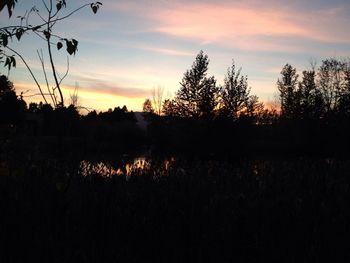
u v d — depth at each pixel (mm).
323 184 6969
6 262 3625
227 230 4789
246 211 5203
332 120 37062
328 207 5598
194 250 4547
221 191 6273
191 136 27688
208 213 5008
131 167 6926
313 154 30516
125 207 4875
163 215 4824
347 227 5066
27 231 3875
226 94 29594
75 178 4910
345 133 35344
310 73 46312
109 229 4355
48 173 4605
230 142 27734
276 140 37844
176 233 4621
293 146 35750
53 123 4086
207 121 28125
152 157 8938
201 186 6316
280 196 6070
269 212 5242
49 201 4332
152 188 5789
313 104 41219
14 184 4434
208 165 8523
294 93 45906
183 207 5082
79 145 4320
